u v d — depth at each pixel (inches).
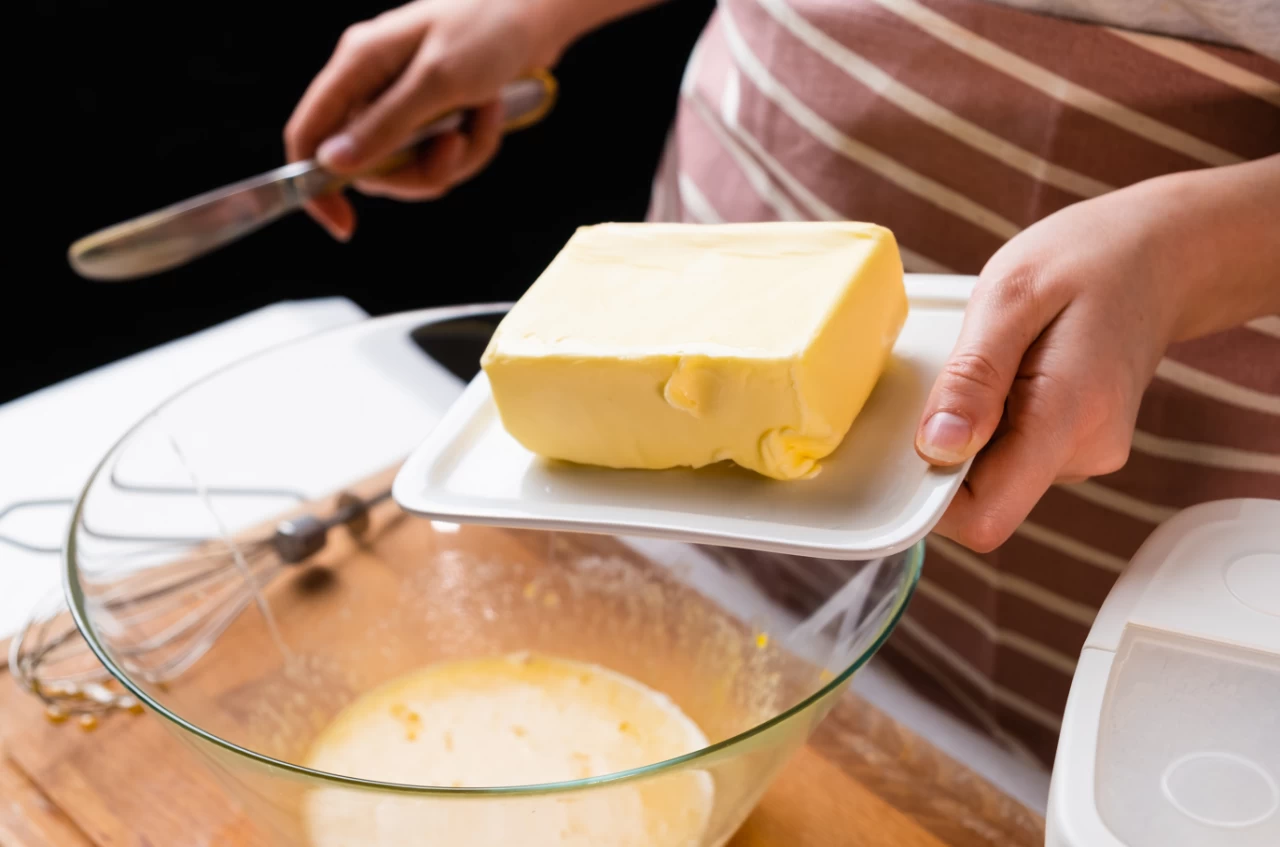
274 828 21.3
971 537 20.1
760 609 26.6
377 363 33.3
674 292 21.0
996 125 30.2
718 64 38.1
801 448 19.7
